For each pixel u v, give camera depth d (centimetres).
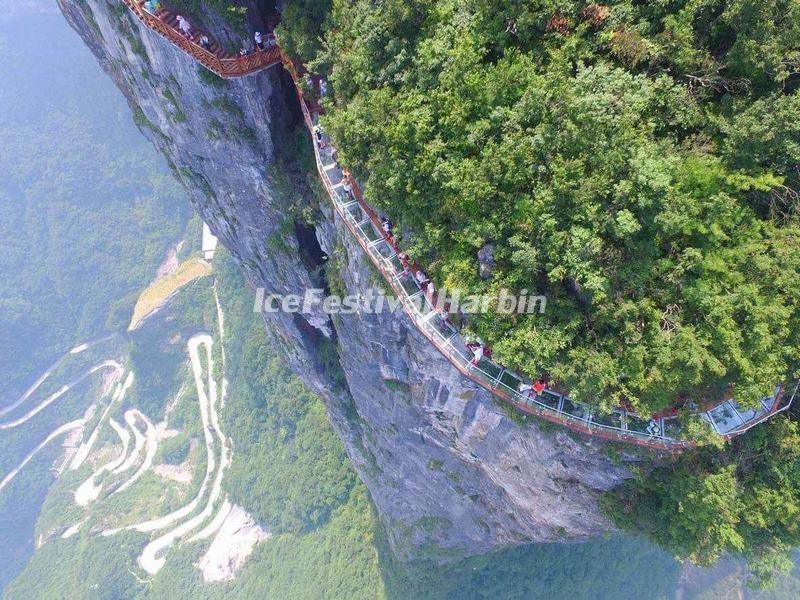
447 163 1842
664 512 2169
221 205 3712
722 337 1600
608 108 1585
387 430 4000
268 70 2753
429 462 3866
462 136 1850
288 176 3117
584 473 2388
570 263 1655
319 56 2339
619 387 1800
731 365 1666
